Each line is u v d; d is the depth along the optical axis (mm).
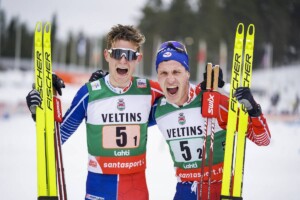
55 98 3811
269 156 10641
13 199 6234
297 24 62312
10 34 66250
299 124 21625
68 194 6539
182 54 3639
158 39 59406
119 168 3734
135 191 3777
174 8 59719
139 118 3787
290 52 61094
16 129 16516
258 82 46406
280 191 6867
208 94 3627
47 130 3727
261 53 56625
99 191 3770
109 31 3816
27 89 31344
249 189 6996
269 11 58969
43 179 3676
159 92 3916
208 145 3688
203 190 3695
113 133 3740
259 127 3500
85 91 3797
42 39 3820
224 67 45312
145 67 59719
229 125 3617
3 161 9492
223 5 58562
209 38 56281
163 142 12875
